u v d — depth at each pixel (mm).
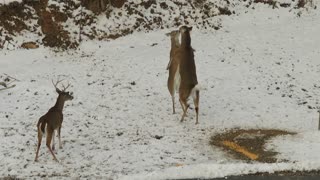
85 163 34688
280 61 58250
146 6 69938
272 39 65062
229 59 58344
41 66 56188
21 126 41219
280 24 70688
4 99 47156
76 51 61344
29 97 47562
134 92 49438
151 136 39781
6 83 50906
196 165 33219
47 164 34312
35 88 49281
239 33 67375
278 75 54500
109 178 32000
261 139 39406
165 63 56531
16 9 63250
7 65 56156
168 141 38781
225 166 33125
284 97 49188
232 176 32719
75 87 50125
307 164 33625
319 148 36875
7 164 34281
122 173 33031
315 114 45406
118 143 38281
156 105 46500
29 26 63219
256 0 76688
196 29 69062
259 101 47969
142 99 47812
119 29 66250
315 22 70688
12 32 61781
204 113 44875
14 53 59156
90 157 35688
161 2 71062
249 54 60156
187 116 44062
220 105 46781
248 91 50156
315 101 48469
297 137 39406
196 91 41938
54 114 34781
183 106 43625
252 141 39000
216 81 52062
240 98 48469
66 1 65562
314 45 63031
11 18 62469
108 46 62781
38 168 33656
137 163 34875
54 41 61719
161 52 60188
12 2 63188
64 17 64312
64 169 33562
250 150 37500
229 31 68562
